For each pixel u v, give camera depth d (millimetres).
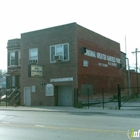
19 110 23000
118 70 36125
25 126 11594
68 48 25891
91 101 27609
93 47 29234
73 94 25062
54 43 26953
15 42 37656
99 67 30359
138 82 44281
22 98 29094
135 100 30375
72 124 12180
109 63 33281
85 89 26594
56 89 26828
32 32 28906
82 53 26641
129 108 21703
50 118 15273
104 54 32031
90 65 28172
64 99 26500
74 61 25344
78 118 15172
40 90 27641
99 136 8805
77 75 25344
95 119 14508
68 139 8383
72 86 25250
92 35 29234
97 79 29594
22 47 29656
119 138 8406
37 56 28234
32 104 28219
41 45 28000
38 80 27875
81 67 26234
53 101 26484
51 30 27344
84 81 26578
